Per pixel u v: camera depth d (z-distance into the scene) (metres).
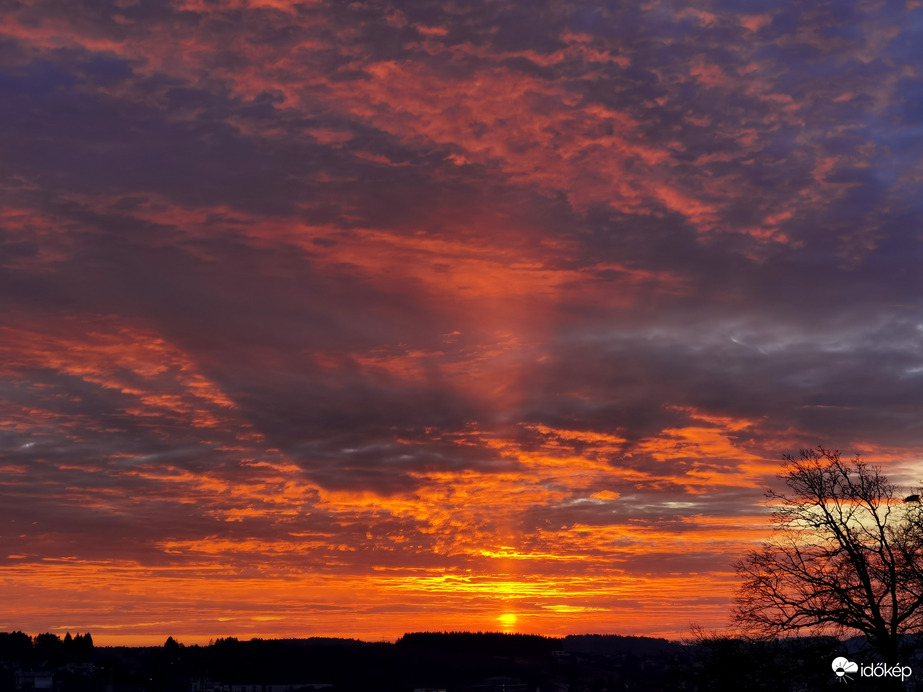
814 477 34.28
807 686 32.09
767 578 33.97
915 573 30.88
